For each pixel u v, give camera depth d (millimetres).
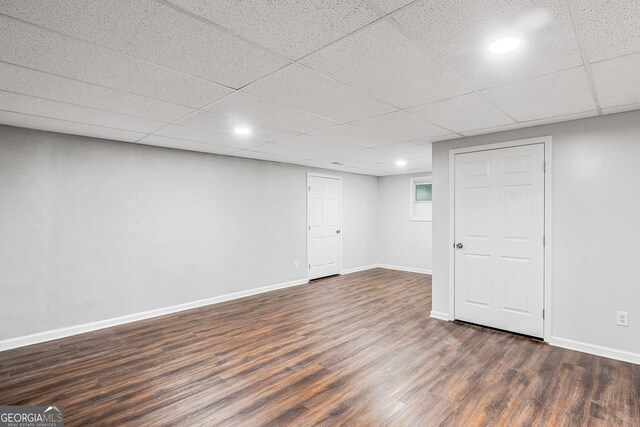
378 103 2594
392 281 6184
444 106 2672
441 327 3703
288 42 1667
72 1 1311
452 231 3908
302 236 6051
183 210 4461
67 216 3525
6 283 3172
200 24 1499
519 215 3420
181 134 3578
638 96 2439
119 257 3889
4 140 3176
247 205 5195
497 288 3576
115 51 1746
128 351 3082
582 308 3057
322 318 4047
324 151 4625
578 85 2230
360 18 1458
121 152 3920
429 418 2055
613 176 2910
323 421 2027
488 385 2443
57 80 2109
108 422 2021
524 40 1645
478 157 3697
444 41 1655
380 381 2510
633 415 2066
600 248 2973
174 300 4352
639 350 2789
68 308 3518
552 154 3215
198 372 2662
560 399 2252
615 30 1540
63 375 2613
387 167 6273
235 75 2062
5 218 3176
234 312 4312
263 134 3596
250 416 2080
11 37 1586
